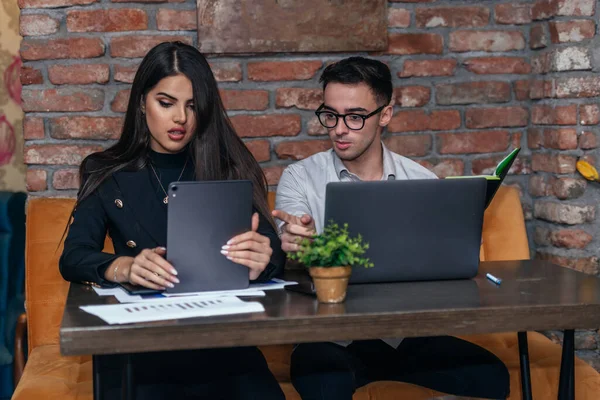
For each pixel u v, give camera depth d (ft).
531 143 9.37
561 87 8.75
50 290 7.66
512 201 8.38
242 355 6.25
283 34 8.77
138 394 5.69
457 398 6.54
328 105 6.98
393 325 5.01
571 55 8.70
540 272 6.49
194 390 6.02
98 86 8.70
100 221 6.60
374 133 7.11
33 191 8.73
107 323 4.70
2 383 8.93
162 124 6.46
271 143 9.05
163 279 5.47
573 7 8.68
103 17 8.60
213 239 5.58
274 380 6.20
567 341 6.06
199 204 5.51
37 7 8.51
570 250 8.92
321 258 5.18
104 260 5.90
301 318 4.87
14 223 9.49
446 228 5.96
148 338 4.66
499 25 9.30
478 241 6.07
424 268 5.98
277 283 5.98
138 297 5.42
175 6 8.71
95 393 5.49
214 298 5.35
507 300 5.36
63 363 7.13
